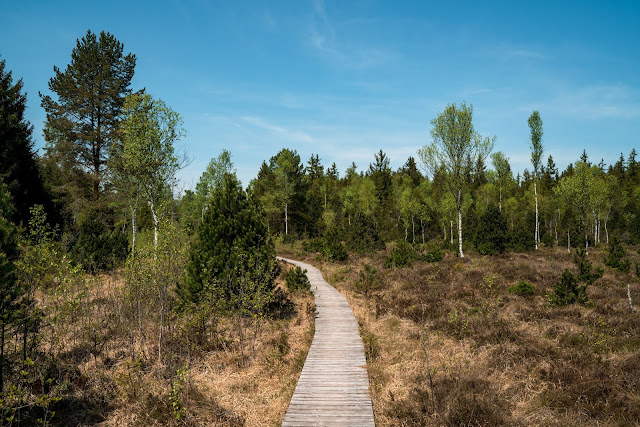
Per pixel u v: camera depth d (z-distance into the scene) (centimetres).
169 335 1048
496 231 3072
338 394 789
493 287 1727
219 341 1094
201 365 955
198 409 726
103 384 811
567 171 9644
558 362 873
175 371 870
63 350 947
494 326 1167
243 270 1252
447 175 3234
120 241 2100
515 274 2028
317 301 1717
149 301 1179
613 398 686
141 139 2080
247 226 1420
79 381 811
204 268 1251
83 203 2938
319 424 664
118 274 1695
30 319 737
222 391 828
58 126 2964
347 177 9688
